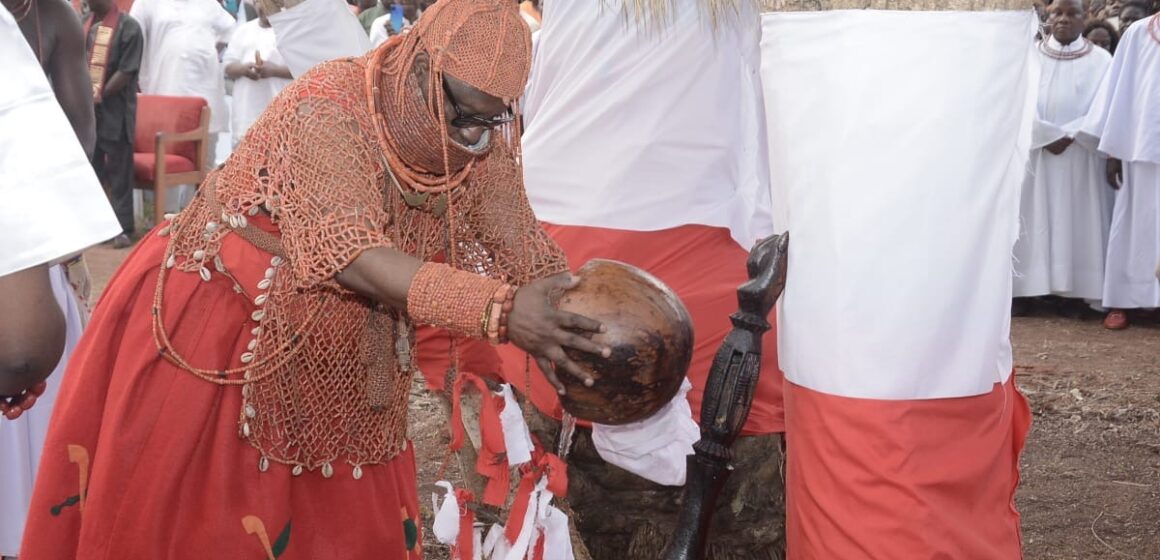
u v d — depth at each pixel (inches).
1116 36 333.4
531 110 121.7
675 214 112.2
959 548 77.1
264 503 83.8
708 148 112.0
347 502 88.2
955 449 77.8
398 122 76.5
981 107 75.0
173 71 414.3
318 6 140.4
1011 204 78.0
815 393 79.5
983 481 78.8
